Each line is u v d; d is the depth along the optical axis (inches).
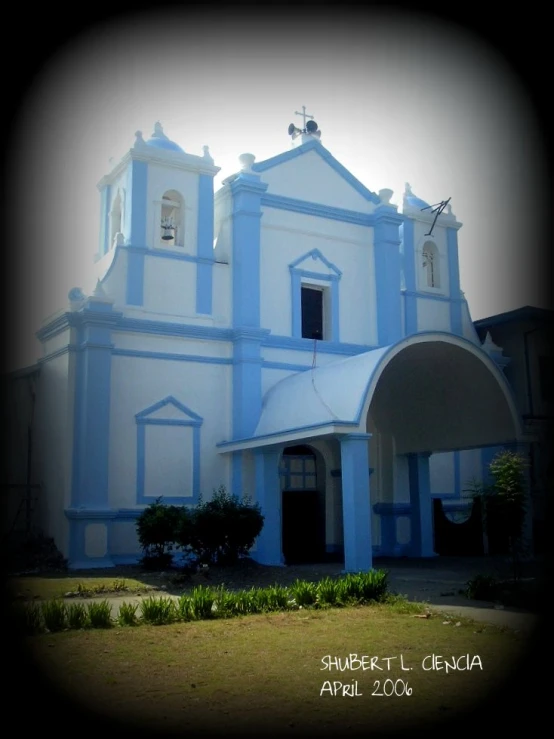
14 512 757.3
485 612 419.5
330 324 857.5
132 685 265.7
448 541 892.6
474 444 749.3
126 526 690.8
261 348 792.9
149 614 380.5
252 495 741.3
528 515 684.1
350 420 610.9
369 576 463.5
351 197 903.1
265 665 293.0
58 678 273.4
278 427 693.3
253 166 835.4
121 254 743.1
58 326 728.3
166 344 747.4
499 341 997.2
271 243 834.2
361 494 604.4
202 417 752.3
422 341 655.8
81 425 682.2
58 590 503.2
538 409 944.9
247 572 594.2
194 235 784.9
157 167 777.6
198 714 235.8
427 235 979.3
